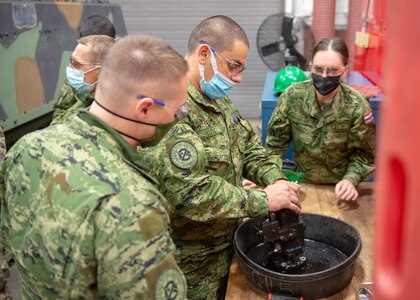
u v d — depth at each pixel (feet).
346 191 6.19
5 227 3.27
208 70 4.56
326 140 6.91
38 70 10.10
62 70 11.23
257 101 20.15
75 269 2.64
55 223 2.68
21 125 9.90
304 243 4.87
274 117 7.36
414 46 0.97
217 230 4.88
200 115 4.62
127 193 2.65
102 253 2.57
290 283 3.98
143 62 2.84
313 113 6.93
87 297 2.75
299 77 9.08
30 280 2.96
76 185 2.69
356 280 4.37
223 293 5.21
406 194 1.07
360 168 6.70
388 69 1.07
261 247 4.97
